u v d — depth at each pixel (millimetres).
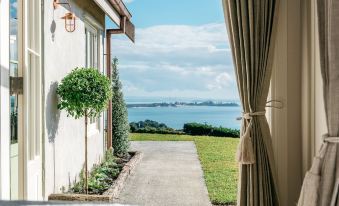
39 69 3309
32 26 3227
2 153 2234
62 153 5023
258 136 2865
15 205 1337
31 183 3074
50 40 4512
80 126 6000
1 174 2207
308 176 2479
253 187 2855
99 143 7367
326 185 2414
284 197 2955
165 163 8273
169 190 5898
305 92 2877
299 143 2973
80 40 6117
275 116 2943
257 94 2859
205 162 8406
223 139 12836
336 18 2352
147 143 11711
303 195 2500
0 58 2238
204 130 14375
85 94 4727
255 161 2857
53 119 4637
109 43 8367
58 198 4367
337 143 2406
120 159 8070
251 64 2840
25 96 2691
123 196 5504
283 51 2928
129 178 6773
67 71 5332
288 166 2965
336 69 2379
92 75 4836
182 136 13781
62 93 4719
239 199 2914
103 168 6859
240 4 2848
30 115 3205
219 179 6734
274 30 2850
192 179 6719
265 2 2834
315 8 2709
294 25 2941
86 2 6469
